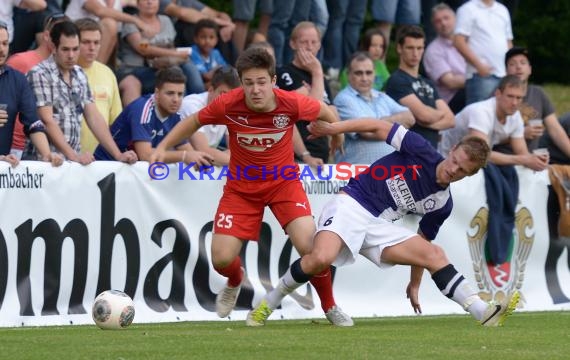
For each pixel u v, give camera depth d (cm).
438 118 2570
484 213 2391
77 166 1998
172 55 2620
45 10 2622
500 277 2412
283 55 3175
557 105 4409
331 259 1739
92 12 2625
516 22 5172
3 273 1914
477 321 1961
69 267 1983
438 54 3086
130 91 2547
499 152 2497
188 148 2183
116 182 2038
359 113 2445
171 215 2088
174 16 2891
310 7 3162
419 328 1766
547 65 5209
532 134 2525
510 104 2427
